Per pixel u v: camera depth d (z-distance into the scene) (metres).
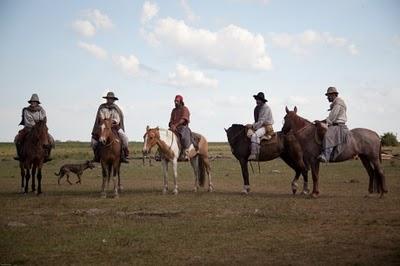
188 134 17.34
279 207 13.62
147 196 16.39
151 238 9.78
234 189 19.27
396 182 20.47
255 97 17.09
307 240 9.52
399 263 7.84
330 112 15.55
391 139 62.25
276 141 16.78
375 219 11.54
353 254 8.41
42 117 17.70
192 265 7.89
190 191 18.34
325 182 21.31
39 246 9.11
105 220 11.68
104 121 15.77
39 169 16.83
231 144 17.30
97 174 28.36
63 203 14.65
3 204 14.44
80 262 8.07
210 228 10.73
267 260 8.14
